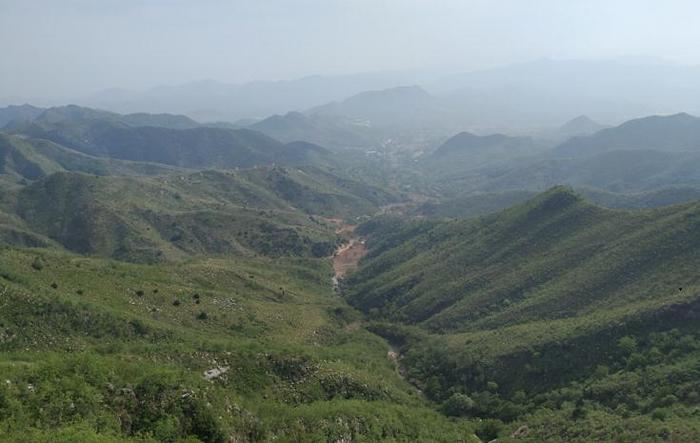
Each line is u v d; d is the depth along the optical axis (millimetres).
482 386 117125
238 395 67000
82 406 43062
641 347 105250
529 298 151000
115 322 90688
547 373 110812
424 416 90688
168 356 71000
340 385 83750
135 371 51500
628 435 75750
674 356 98688
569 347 112875
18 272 99812
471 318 156000
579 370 107562
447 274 187875
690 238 135750
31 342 76500
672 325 106375
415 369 132875
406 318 173875
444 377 125500
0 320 76812
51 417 41094
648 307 112188
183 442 44750
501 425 99812
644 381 93688
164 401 47812
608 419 85250
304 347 111125
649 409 86000
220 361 74875
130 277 126062
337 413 67375
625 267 140000
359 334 154000
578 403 96750
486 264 182875
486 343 129625
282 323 137875
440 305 171625
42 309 83062
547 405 101375
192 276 155625
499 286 164125
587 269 148125
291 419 60375
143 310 110375
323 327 150500
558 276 154875
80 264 124250
